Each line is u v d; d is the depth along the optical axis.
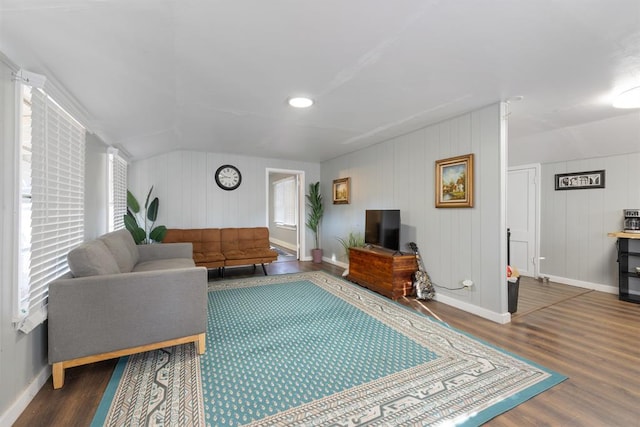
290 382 1.83
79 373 1.92
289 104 2.78
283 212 8.28
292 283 4.27
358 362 2.07
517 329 2.66
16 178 1.52
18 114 1.54
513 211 4.93
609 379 1.86
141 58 1.77
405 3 1.38
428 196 3.61
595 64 2.04
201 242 4.82
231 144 4.58
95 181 2.99
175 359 2.11
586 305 3.37
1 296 1.42
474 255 3.06
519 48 1.82
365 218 4.59
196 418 1.51
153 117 2.93
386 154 4.32
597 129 3.49
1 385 1.40
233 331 2.59
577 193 4.24
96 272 1.96
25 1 1.13
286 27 1.56
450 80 2.29
